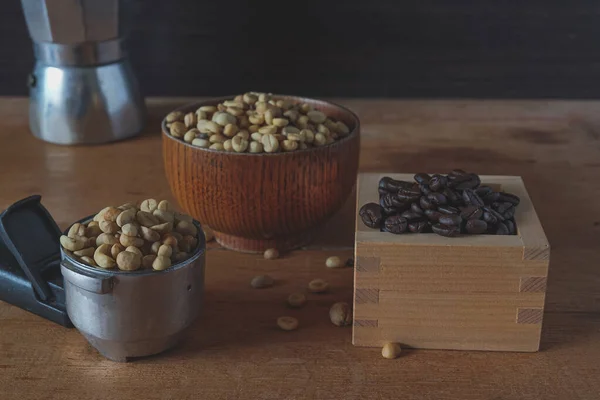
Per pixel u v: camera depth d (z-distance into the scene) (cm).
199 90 189
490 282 86
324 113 120
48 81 151
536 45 184
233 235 110
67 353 88
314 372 85
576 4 180
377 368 86
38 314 96
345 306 95
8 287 97
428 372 85
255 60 186
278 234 108
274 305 98
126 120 156
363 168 142
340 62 185
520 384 83
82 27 145
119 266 81
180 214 91
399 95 189
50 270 96
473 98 189
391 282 86
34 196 98
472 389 82
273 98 120
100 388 82
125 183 136
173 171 107
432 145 153
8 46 186
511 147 153
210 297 100
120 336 83
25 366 86
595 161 146
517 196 97
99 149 152
